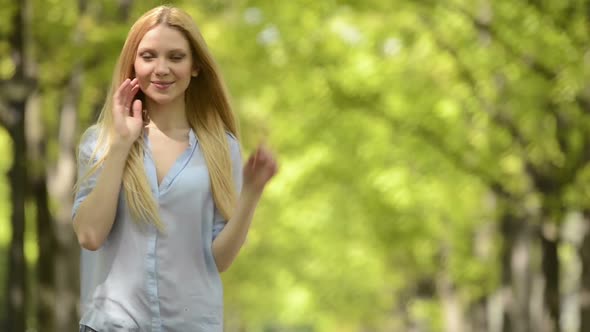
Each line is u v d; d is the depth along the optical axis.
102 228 6.63
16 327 25.03
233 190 6.98
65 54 24.83
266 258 62.88
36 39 25.91
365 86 32.12
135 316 6.68
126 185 6.68
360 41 32.12
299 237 53.62
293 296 63.25
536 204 30.05
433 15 29.50
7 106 24.58
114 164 6.64
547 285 32.75
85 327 6.79
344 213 47.91
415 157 32.81
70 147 27.22
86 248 6.68
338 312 65.62
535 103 27.92
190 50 6.93
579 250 29.41
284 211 48.69
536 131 29.28
